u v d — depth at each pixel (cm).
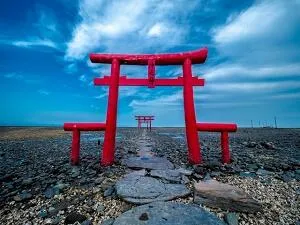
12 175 721
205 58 802
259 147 1455
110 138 797
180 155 1073
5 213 459
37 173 768
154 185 544
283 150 1330
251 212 433
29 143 1975
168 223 364
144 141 2011
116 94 808
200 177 639
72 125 836
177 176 637
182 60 820
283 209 450
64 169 770
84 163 867
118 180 591
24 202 510
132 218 384
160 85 838
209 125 821
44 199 521
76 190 566
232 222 390
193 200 477
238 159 955
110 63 838
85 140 2291
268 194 528
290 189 561
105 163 792
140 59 819
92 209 458
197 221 370
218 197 456
